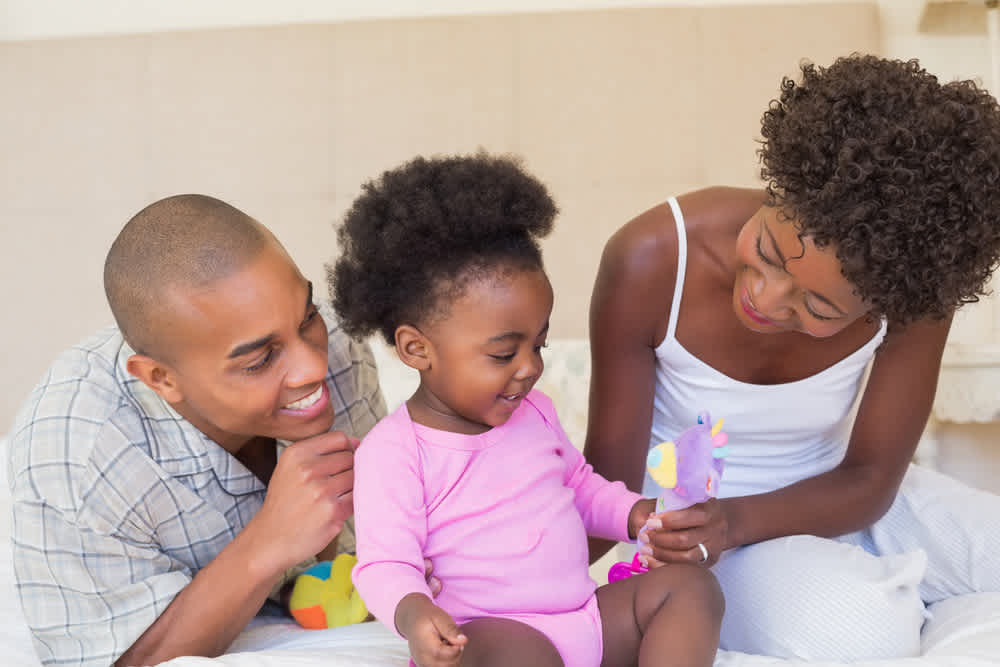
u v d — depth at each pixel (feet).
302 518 3.38
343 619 3.85
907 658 3.14
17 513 3.52
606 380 4.21
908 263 2.95
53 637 3.50
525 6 8.71
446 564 3.14
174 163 8.73
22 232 8.75
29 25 8.93
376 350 7.41
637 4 8.61
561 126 8.54
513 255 3.15
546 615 3.09
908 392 4.11
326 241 8.67
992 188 2.96
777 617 3.57
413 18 8.65
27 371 8.72
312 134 8.68
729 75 8.44
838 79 3.09
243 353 3.29
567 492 3.40
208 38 8.73
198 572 3.68
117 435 3.61
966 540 4.14
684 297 4.01
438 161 3.41
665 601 3.06
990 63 8.27
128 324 3.39
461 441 3.23
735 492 4.39
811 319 3.20
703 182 8.48
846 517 4.10
